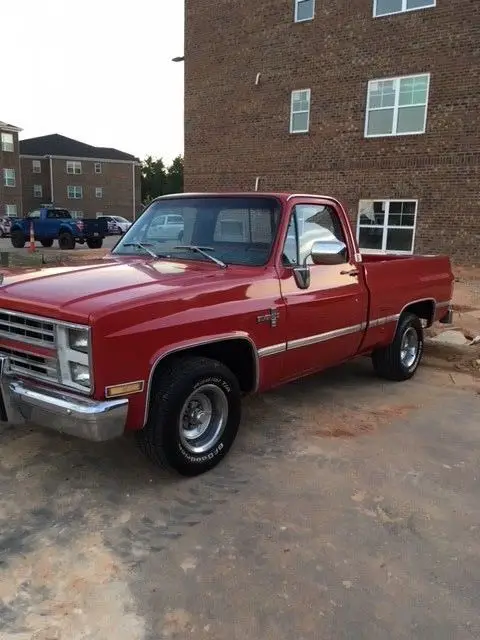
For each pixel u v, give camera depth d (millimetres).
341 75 17438
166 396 3521
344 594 2732
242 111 20078
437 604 2682
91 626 2494
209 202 4707
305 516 3408
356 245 5227
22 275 3906
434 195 16109
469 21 14852
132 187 63750
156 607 2617
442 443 4520
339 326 4883
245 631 2488
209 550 3057
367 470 4012
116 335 3162
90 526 3254
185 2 21078
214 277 3934
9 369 3559
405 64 16109
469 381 6227
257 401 5414
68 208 60125
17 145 55312
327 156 18141
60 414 3252
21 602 2631
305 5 17969
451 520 3406
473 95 15062
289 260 4422
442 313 6742
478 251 15562
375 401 5496
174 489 3688
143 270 4012
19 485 3688
